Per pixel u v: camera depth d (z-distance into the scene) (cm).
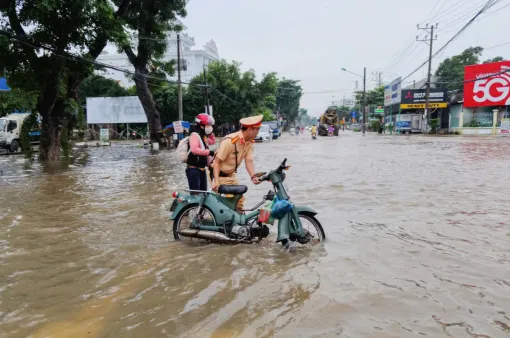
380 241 450
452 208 605
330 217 565
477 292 315
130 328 273
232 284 341
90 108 3178
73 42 1459
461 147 1911
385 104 5191
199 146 550
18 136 2142
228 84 3988
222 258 408
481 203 637
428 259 390
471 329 260
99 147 2644
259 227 450
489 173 975
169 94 3919
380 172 1026
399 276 349
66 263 405
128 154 1984
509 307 289
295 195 730
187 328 271
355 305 296
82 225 558
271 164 1291
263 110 5441
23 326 279
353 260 390
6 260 415
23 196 793
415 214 573
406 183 841
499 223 517
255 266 382
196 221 472
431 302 299
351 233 485
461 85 4891
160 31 2242
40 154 1612
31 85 1435
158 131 2488
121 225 556
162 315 291
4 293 334
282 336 256
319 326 267
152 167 1326
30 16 1291
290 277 352
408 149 1839
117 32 1477
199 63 4881
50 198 770
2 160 1653
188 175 572
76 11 1309
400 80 4219
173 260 407
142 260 410
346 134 4953
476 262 380
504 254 401
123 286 345
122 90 4091
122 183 959
